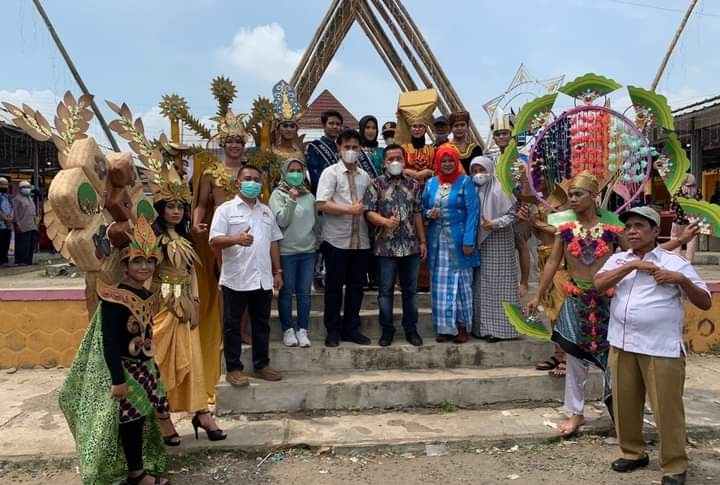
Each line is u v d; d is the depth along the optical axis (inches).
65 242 122.4
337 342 204.1
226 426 174.6
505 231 210.2
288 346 201.6
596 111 190.5
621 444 151.3
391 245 201.5
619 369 147.6
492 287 210.5
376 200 202.4
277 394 184.1
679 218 176.4
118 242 133.9
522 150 200.2
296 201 199.0
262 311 185.8
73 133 138.3
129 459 135.3
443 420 179.3
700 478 146.3
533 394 194.5
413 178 213.8
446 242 208.4
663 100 185.8
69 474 150.3
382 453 160.4
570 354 168.1
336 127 230.5
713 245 569.6
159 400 139.7
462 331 211.3
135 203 140.6
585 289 165.8
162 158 161.3
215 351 197.9
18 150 596.1
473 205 204.2
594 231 166.2
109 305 128.7
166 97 205.3
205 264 200.1
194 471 150.0
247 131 223.6
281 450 160.4
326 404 185.8
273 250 192.7
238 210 179.2
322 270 259.9
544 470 150.8
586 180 166.9
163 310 155.6
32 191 524.7
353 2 352.5
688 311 268.8
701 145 607.2
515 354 208.5
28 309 248.4
